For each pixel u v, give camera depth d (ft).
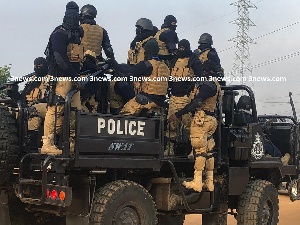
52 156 17.44
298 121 29.48
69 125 17.76
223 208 24.06
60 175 17.54
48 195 17.52
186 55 23.08
